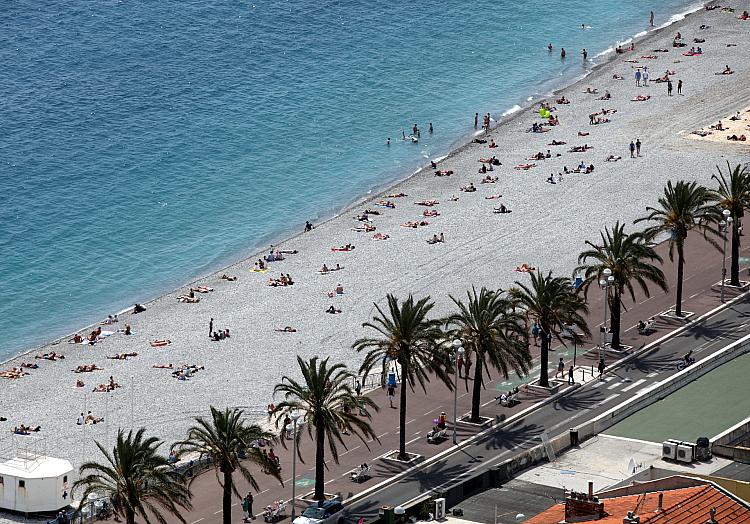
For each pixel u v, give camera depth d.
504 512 126.50
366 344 168.88
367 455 169.88
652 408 151.38
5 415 190.25
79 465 172.12
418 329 166.88
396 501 156.50
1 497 159.62
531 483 133.75
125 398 194.88
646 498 111.81
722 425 146.38
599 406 180.50
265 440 174.50
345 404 158.25
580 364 194.88
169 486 140.50
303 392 156.25
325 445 172.75
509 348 175.25
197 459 168.00
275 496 160.12
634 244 198.00
